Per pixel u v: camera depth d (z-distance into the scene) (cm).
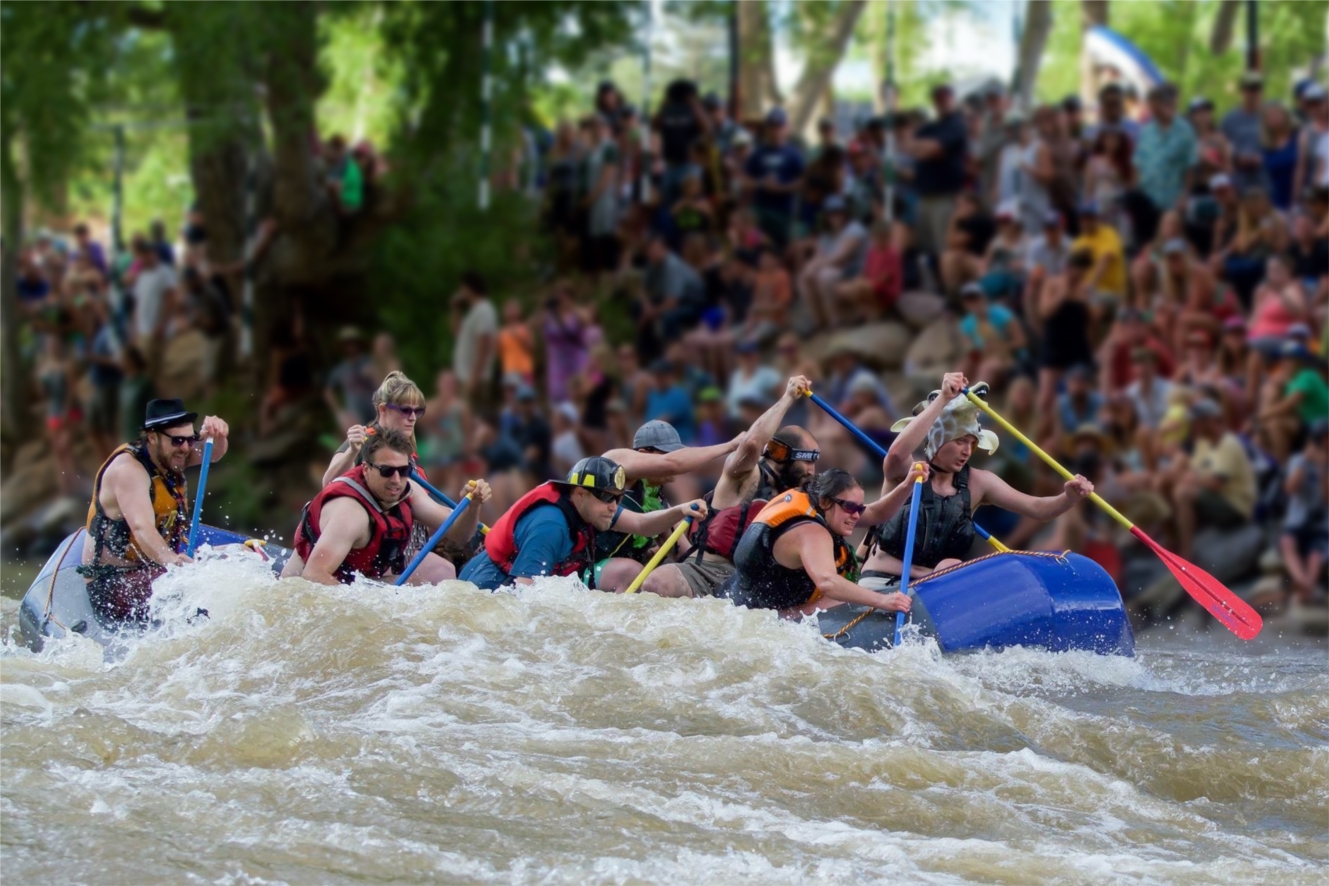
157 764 888
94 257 3856
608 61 3488
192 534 1384
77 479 3738
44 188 3550
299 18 3228
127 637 1288
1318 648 1811
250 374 3594
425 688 1044
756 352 2706
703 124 3036
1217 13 3061
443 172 3503
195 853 770
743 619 1210
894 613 1313
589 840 812
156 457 1365
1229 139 2498
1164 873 815
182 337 3762
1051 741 1044
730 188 3038
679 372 2766
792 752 958
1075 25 3159
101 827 795
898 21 3278
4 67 3422
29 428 3938
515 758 926
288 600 1165
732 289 2919
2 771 857
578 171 3297
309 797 845
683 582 1363
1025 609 1312
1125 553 2323
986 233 2667
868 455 2514
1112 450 2362
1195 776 1005
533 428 2866
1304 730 1120
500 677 1073
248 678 1067
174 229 4609
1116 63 2781
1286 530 2211
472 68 3456
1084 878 801
